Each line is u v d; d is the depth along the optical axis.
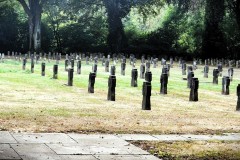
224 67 51.66
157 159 8.70
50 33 72.00
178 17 73.81
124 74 32.62
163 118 13.98
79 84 24.42
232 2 65.88
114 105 16.72
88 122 12.30
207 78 33.59
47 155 8.46
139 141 10.23
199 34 70.25
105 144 9.66
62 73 31.48
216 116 15.19
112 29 69.38
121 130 11.40
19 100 16.62
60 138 9.98
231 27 68.12
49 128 11.05
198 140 10.72
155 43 72.12
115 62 44.88
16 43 70.19
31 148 8.91
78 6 69.94
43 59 49.06
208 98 21.36
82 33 72.38
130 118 13.55
